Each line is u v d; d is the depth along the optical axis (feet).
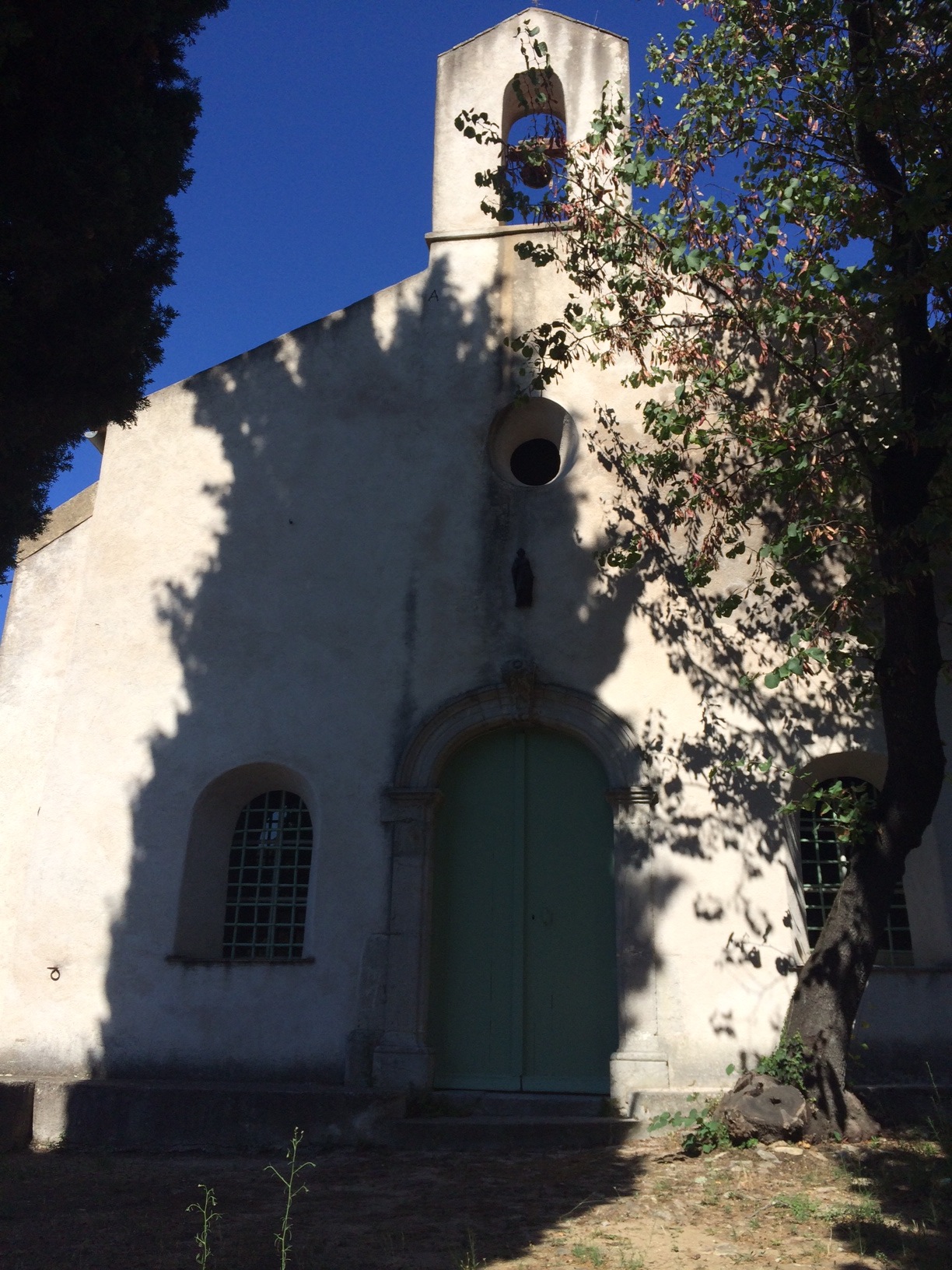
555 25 39.83
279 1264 16.89
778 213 28.84
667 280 30.99
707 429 32.73
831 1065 24.59
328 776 32.22
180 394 37.45
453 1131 26.73
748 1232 18.02
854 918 25.49
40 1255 17.71
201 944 32.19
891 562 25.39
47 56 20.11
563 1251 17.29
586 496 33.65
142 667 34.42
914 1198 19.36
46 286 19.92
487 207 29.91
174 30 23.12
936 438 23.20
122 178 20.03
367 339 36.88
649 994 28.50
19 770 34.35
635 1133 26.14
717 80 30.07
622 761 30.73
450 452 34.99
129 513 36.29
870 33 25.36
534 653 32.32
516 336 35.91
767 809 29.89
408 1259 17.02
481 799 32.14
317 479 35.58
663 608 32.12
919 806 25.18
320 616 33.99
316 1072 29.53
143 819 32.81
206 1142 27.66
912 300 24.27
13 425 20.90
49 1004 31.35
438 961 30.86
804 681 30.78
